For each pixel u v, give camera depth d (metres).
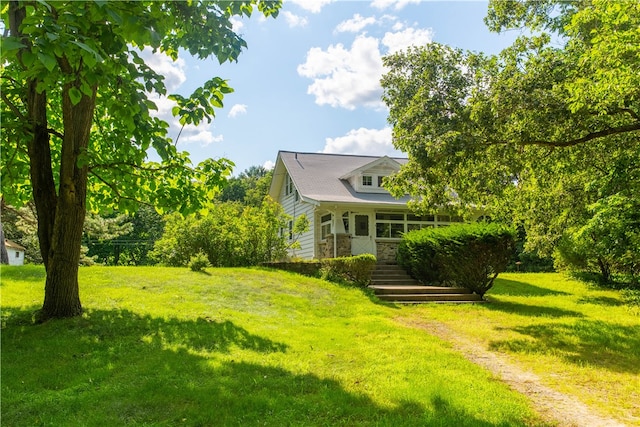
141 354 5.69
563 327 8.96
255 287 11.09
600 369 6.13
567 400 4.93
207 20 5.59
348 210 18.20
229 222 16.23
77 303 7.24
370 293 12.50
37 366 5.14
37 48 3.21
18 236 31.70
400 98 12.02
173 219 15.91
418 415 4.17
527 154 10.61
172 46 6.73
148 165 8.31
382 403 4.45
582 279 17.44
